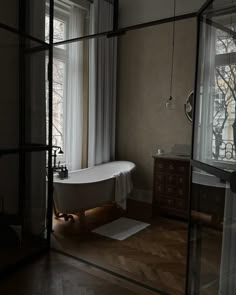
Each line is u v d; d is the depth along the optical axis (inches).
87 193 138.3
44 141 114.0
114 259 105.8
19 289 83.7
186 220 154.1
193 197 79.9
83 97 179.2
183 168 154.0
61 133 174.6
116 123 199.6
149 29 182.5
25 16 109.3
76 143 177.0
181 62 172.2
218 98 67.6
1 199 100.9
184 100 172.2
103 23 181.3
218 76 68.2
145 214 164.4
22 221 108.4
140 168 192.4
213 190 68.5
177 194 156.9
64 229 135.3
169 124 179.0
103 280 90.2
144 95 187.9
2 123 100.0
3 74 99.8
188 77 170.1
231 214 59.8
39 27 114.7
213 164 67.8
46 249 111.2
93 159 181.8
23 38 103.0
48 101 112.4
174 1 171.8
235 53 61.4
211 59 72.3
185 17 87.7
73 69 172.4
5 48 99.2
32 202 112.3
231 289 59.8
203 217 74.5
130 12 188.7
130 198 195.3
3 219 102.0
